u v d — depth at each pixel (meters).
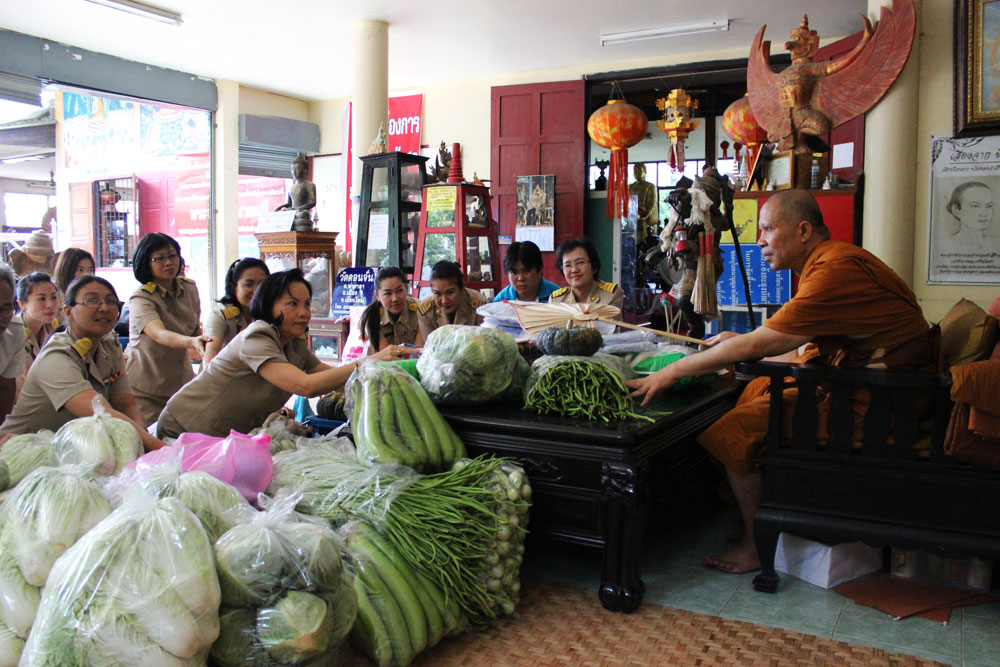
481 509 2.08
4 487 2.02
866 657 1.99
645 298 7.72
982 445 2.12
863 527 2.28
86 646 1.45
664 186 11.55
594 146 10.20
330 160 9.32
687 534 3.00
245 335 2.65
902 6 3.97
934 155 4.02
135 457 2.15
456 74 8.01
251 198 10.26
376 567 1.90
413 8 6.02
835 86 4.41
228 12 6.14
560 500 2.30
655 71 7.34
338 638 1.70
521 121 7.71
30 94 6.89
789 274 4.82
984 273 3.95
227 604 1.61
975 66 3.79
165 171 9.38
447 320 3.84
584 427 2.23
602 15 6.15
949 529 2.20
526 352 2.96
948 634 2.13
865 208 4.26
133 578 1.50
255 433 2.56
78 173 10.80
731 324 5.36
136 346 3.56
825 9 5.97
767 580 2.41
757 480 2.57
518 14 6.16
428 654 1.99
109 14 6.14
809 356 2.82
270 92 8.93
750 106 4.97
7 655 1.62
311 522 1.85
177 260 3.68
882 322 2.36
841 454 2.32
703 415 2.78
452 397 2.50
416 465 2.22
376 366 2.36
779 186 4.81
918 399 2.38
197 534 1.60
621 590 2.22
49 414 2.52
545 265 7.63
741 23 6.34
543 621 2.18
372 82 6.38
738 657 1.98
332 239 6.48
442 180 6.02
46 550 1.65
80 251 4.26
